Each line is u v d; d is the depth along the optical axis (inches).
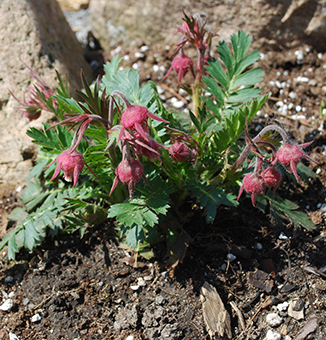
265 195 17.8
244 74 17.9
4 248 18.1
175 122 18.3
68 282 17.2
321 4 21.5
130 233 16.2
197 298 16.8
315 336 15.9
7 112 20.0
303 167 18.5
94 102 15.2
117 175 14.9
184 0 22.5
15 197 19.8
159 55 23.1
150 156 14.8
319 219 18.1
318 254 17.3
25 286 17.4
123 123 14.4
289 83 21.5
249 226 18.0
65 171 14.6
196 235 17.8
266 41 22.3
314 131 20.1
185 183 17.1
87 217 17.4
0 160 19.8
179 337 16.2
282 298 16.6
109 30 24.8
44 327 16.7
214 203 16.4
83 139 17.8
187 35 17.0
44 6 22.0
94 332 16.5
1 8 20.6
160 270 17.3
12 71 20.2
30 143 19.8
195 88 17.7
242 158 16.0
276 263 17.3
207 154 17.6
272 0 21.6
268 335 16.1
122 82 17.5
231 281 17.1
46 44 21.0
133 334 16.3
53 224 17.6
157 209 15.9
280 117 20.6
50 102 17.3
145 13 23.4
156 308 16.7
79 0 29.3
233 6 22.0
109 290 17.1
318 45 22.3
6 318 16.9
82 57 23.7
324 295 16.5
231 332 16.2
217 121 17.9
